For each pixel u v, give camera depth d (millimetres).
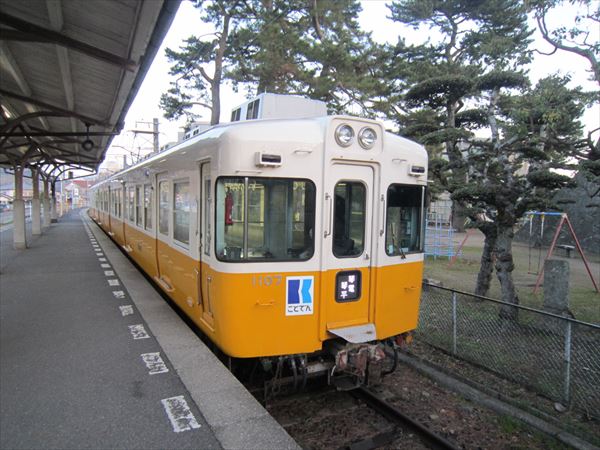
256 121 4094
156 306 6621
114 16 3857
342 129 4199
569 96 7957
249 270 3957
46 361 4484
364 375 4566
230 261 3945
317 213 4148
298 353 4168
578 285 10781
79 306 6656
